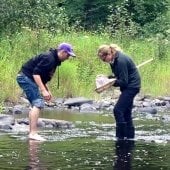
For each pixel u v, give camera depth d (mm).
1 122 10906
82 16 30859
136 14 31078
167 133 10375
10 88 16094
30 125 9641
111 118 12914
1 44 18922
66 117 12961
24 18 21172
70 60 19109
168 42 24422
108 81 9930
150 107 16094
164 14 31844
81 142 9148
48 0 22516
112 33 23172
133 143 9141
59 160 7465
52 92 17172
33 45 19438
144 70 20203
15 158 7570
